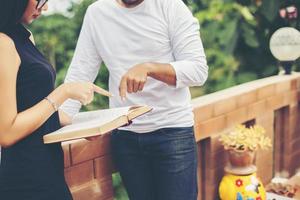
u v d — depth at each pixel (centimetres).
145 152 212
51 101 154
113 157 226
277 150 379
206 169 290
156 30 198
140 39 200
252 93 319
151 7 198
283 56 377
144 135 209
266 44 477
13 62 147
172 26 197
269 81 349
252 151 279
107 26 207
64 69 833
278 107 354
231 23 471
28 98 154
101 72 709
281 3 445
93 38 213
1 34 148
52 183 160
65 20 885
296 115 384
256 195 279
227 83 509
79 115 194
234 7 488
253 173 282
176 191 211
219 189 288
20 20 157
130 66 204
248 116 318
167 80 191
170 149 207
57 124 169
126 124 177
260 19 474
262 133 291
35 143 156
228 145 278
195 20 201
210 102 281
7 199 159
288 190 325
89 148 215
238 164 279
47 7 165
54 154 163
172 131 207
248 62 495
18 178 156
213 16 505
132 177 219
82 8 884
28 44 159
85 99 158
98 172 221
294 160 389
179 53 198
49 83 160
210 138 284
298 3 442
